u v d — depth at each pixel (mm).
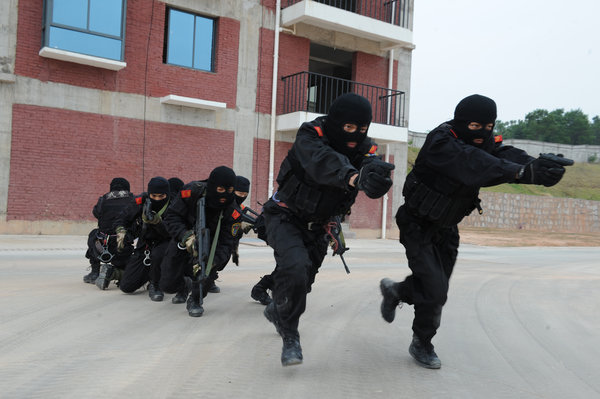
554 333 5352
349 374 3707
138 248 6379
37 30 13977
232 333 4738
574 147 56594
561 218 38125
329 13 18000
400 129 19422
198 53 16781
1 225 13641
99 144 14891
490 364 4141
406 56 21438
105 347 4113
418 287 3957
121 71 15180
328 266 10617
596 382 3787
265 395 3215
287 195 3760
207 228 5316
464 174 3371
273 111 17844
